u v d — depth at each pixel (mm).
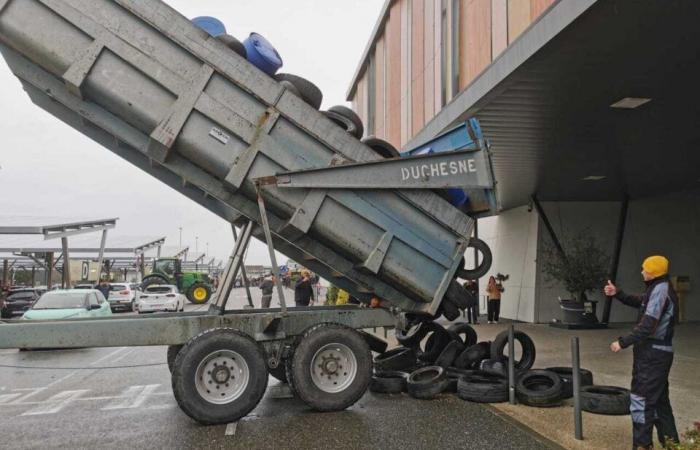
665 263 5254
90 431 6582
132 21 6852
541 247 19359
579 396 6012
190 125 7016
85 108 7199
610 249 19656
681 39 7652
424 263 7801
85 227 29641
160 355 13938
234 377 6867
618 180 16500
